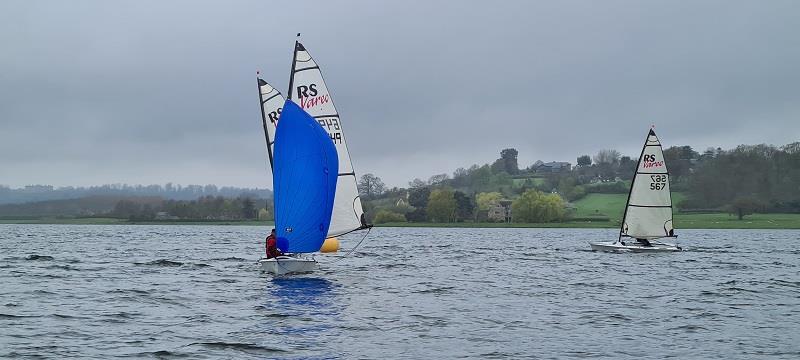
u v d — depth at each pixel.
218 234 121.94
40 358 16.92
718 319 23.31
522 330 20.92
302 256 35.97
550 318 23.17
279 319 22.39
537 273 39.84
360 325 21.44
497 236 111.81
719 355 17.94
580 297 28.69
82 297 27.67
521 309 25.12
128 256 55.28
